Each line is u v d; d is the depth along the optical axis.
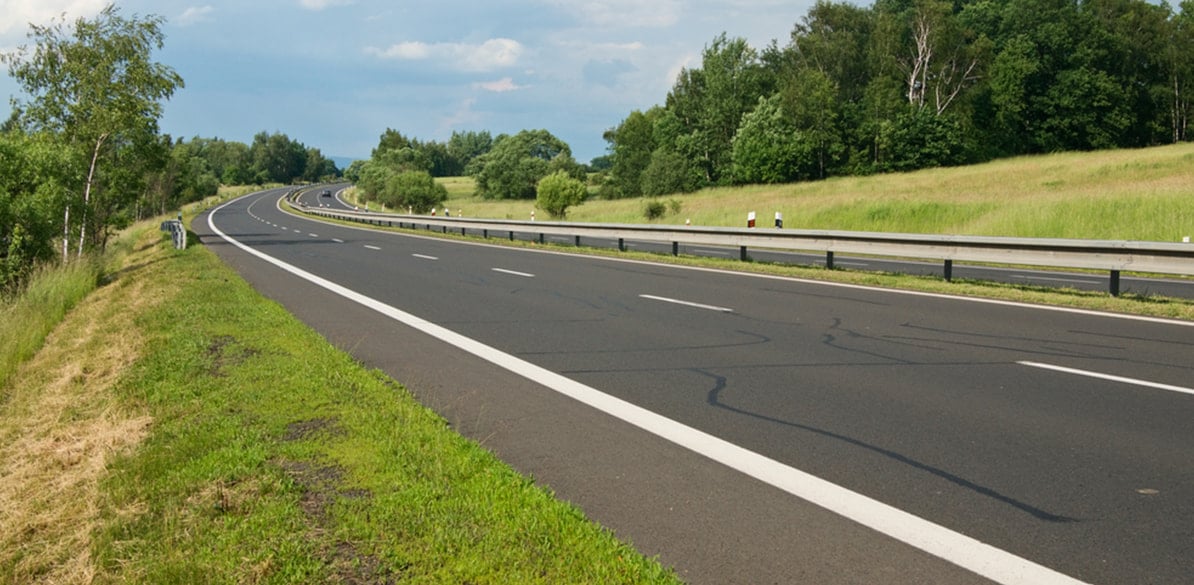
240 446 5.04
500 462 4.89
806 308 11.58
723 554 3.74
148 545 3.73
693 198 62.00
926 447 5.27
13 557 3.86
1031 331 9.53
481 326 10.34
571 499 4.44
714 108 89.12
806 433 5.61
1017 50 82.69
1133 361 7.83
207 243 30.77
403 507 4.08
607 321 10.64
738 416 6.06
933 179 57.00
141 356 8.11
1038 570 3.54
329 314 11.44
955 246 14.63
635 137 106.00
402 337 9.56
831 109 81.69
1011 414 6.02
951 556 3.69
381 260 20.94
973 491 4.49
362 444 5.14
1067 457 5.04
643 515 4.21
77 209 23.72
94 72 26.33
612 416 6.11
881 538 3.90
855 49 85.62
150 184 62.97
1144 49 83.69
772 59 100.94
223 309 10.97
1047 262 13.29
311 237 33.88
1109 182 43.28
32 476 5.14
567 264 19.20
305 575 3.40
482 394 6.82
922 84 80.44
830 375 7.38
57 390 7.65
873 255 24.73
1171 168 47.19
